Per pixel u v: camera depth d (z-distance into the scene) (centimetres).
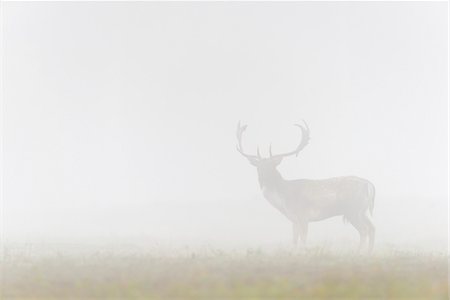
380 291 4159
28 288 4625
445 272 5162
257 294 4094
